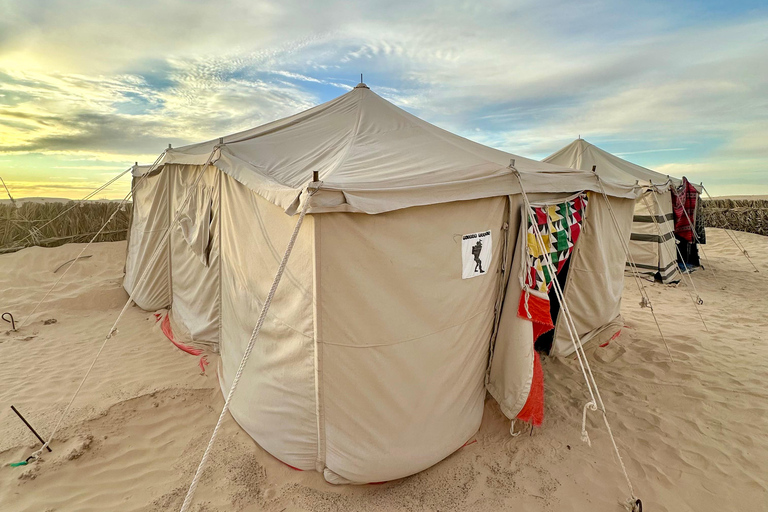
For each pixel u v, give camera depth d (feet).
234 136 16.22
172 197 20.57
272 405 10.60
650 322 22.21
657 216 30.53
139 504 9.27
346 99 17.26
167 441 11.51
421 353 10.07
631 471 10.80
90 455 10.78
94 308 22.86
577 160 31.76
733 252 42.42
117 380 14.67
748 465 11.05
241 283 12.50
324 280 8.82
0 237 31.37
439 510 9.32
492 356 12.40
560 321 16.70
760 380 15.48
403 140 13.29
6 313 19.79
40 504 9.20
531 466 10.87
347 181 8.77
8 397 13.50
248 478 10.07
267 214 10.78
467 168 10.82
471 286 11.02
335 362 9.24
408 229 9.52
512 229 11.93
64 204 34.53
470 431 11.67
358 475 9.67
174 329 19.12
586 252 16.38
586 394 14.62
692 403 14.05
